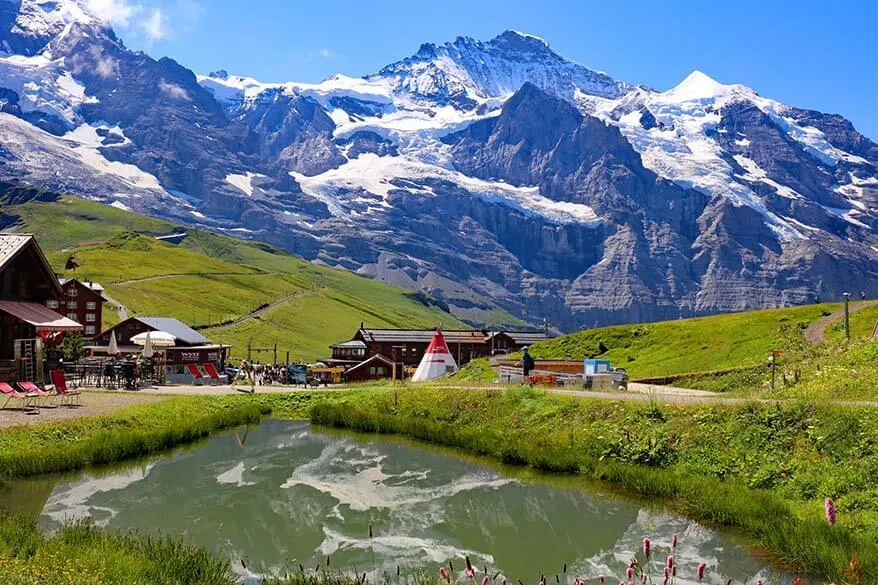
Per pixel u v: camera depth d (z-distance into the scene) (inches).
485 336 6722.4
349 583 840.9
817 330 3385.8
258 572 961.5
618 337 4256.9
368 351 6491.1
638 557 1015.0
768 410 1487.5
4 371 2084.2
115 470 1517.0
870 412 1355.8
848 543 949.8
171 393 2536.9
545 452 1609.3
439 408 2253.9
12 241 2233.0
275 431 2135.8
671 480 1337.4
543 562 1010.1
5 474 1359.5
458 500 1339.8
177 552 890.7
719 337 3750.0
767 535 1035.9
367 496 1369.3
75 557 815.7
